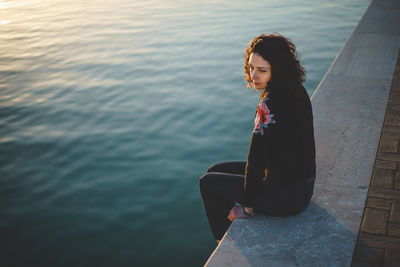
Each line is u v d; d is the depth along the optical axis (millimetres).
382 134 3111
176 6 14773
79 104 7402
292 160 1879
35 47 11141
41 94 7988
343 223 2158
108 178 5219
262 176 1904
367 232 2092
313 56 8719
